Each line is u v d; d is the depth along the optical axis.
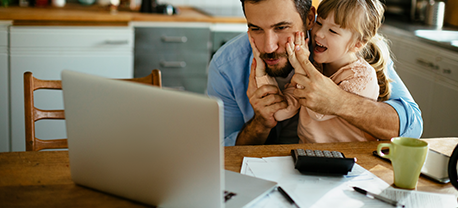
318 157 0.88
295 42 1.16
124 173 0.75
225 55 1.36
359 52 1.17
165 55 2.76
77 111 0.75
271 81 1.23
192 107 0.64
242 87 1.36
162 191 0.72
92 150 0.77
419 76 2.26
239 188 0.80
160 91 0.66
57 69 2.51
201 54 2.82
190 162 0.67
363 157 1.00
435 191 0.83
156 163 0.70
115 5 2.80
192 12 3.02
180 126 0.66
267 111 1.26
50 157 0.97
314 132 1.22
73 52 2.51
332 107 1.13
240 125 1.45
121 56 2.60
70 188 0.82
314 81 1.13
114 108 0.71
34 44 2.44
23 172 0.89
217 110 0.62
